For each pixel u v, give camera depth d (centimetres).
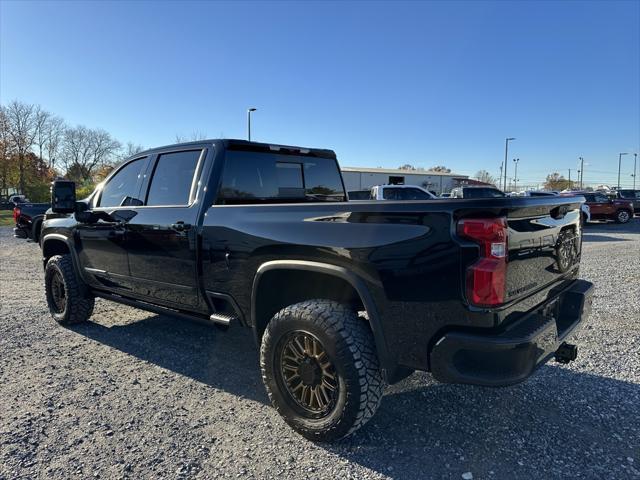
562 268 311
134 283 425
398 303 253
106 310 604
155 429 298
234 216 331
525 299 261
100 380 376
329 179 491
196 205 364
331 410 274
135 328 521
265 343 298
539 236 274
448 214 236
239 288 331
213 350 449
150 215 396
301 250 288
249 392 356
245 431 298
